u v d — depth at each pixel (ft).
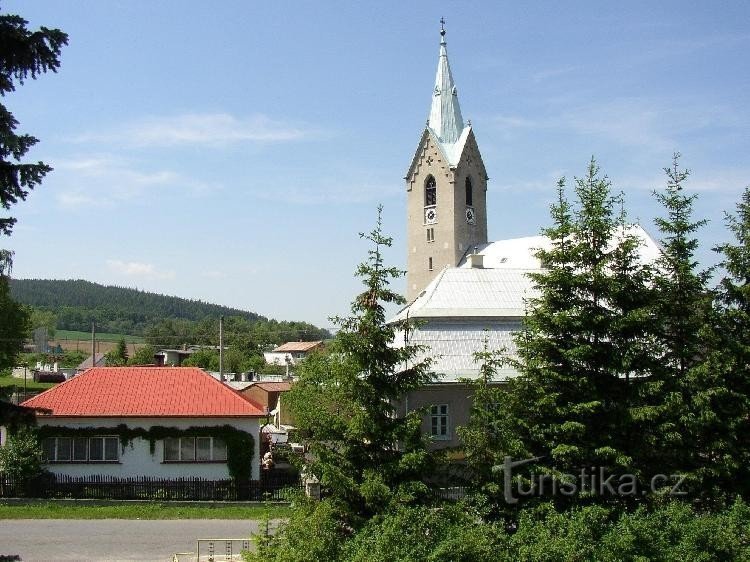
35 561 103.76
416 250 305.94
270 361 566.36
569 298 91.91
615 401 89.56
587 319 89.71
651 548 75.87
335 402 82.53
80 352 535.60
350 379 80.02
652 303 92.22
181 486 138.00
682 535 77.71
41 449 138.82
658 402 89.61
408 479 79.87
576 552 72.23
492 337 136.67
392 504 76.18
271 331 655.76
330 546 73.92
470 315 137.90
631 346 88.89
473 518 81.35
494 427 86.84
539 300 93.61
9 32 57.21
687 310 95.76
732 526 79.05
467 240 299.99
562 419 88.07
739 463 90.53
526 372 90.07
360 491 77.10
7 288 224.33
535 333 92.17
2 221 59.93
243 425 143.54
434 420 124.57
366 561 67.82
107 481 140.36
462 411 125.08
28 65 58.65
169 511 131.13
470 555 70.59
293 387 86.53
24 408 64.75
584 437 87.51
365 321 81.61
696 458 92.79
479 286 148.87
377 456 81.61
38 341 314.76
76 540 114.11
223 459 143.23
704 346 95.66
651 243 201.98
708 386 91.76
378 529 73.56
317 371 82.99
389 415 83.20
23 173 59.16
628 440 88.79
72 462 140.46
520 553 73.56
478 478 86.12
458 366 130.41
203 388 149.07
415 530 71.87
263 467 160.76
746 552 77.77
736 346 93.50
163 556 106.73
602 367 90.68
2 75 58.90
